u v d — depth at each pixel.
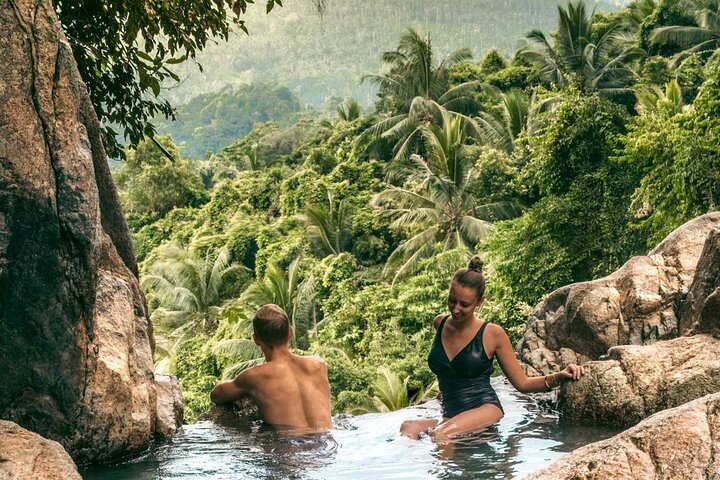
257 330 5.74
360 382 25.42
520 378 5.54
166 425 5.30
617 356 5.47
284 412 5.60
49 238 4.22
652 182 20.89
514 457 4.52
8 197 4.07
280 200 52.03
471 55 53.06
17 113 4.15
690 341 5.43
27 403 4.34
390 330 28.23
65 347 4.39
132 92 8.40
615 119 23.52
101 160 5.32
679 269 6.60
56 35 4.39
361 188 46.50
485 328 5.51
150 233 59.06
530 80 50.81
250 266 48.41
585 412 5.39
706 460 3.00
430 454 4.64
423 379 25.09
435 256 30.27
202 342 36.81
